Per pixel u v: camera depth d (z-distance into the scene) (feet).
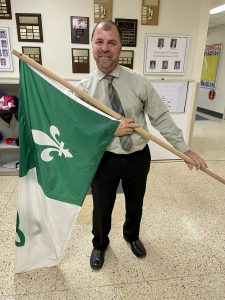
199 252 5.46
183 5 8.63
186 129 10.36
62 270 4.91
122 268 5.00
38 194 4.31
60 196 4.11
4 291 4.46
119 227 6.26
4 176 8.96
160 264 5.12
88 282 4.66
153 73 9.32
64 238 4.34
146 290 4.51
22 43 8.41
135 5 8.41
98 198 4.48
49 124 3.81
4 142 9.06
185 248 5.57
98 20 8.40
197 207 7.20
